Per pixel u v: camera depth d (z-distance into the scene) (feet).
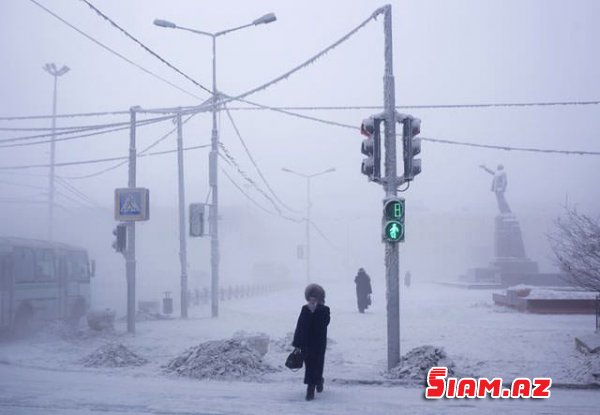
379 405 27.37
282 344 47.98
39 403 27.43
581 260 50.62
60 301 64.90
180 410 26.03
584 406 27.61
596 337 45.29
